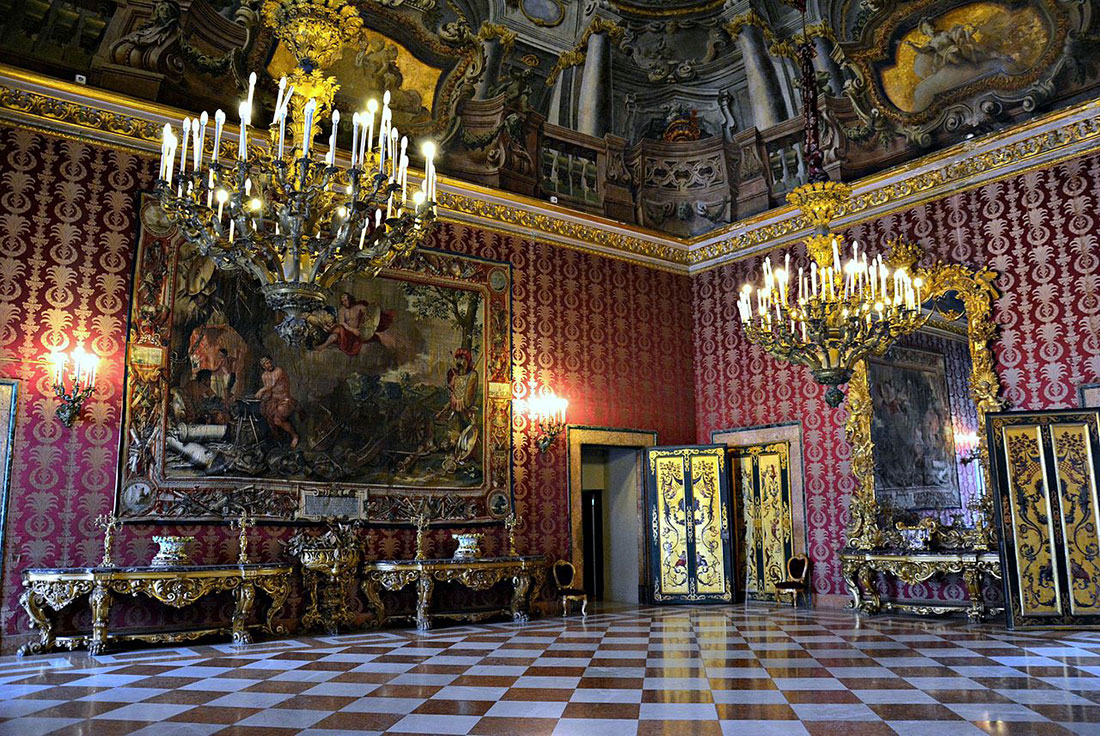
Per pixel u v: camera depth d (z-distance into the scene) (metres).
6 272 8.26
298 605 9.23
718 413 12.89
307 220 5.10
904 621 9.38
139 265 8.91
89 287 8.63
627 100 12.31
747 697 5.25
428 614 9.52
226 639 8.62
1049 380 9.38
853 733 4.32
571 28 11.09
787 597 11.69
